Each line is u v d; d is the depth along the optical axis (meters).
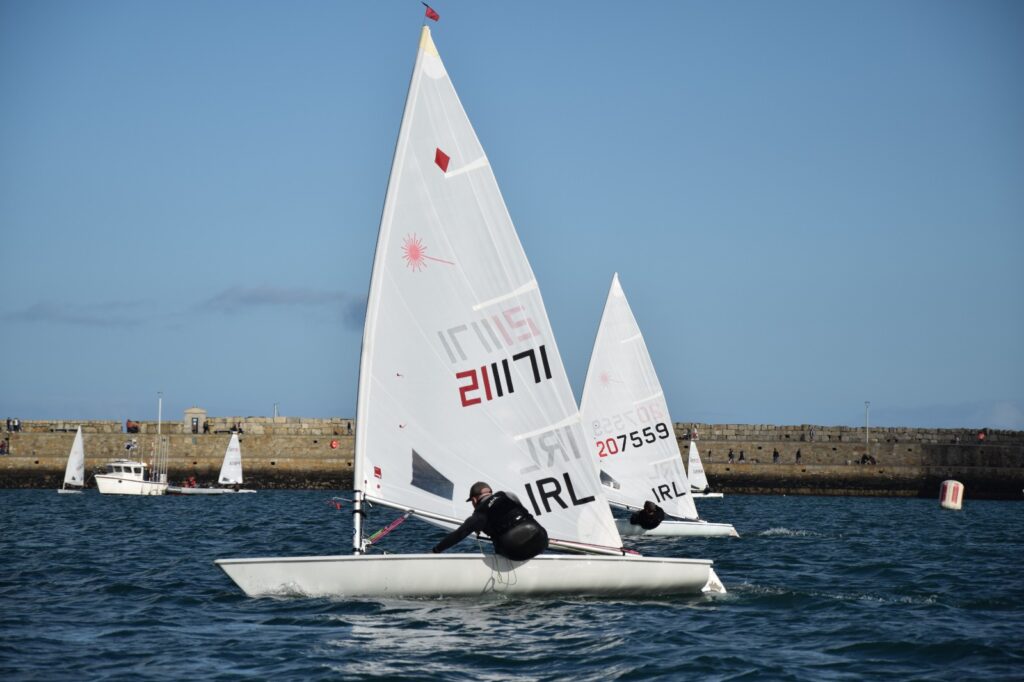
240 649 48.19
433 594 57.50
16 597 64.56
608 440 112.94
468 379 59.22
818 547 107.06
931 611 61.12
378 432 58.31
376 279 58.53
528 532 56.53
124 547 101.19
